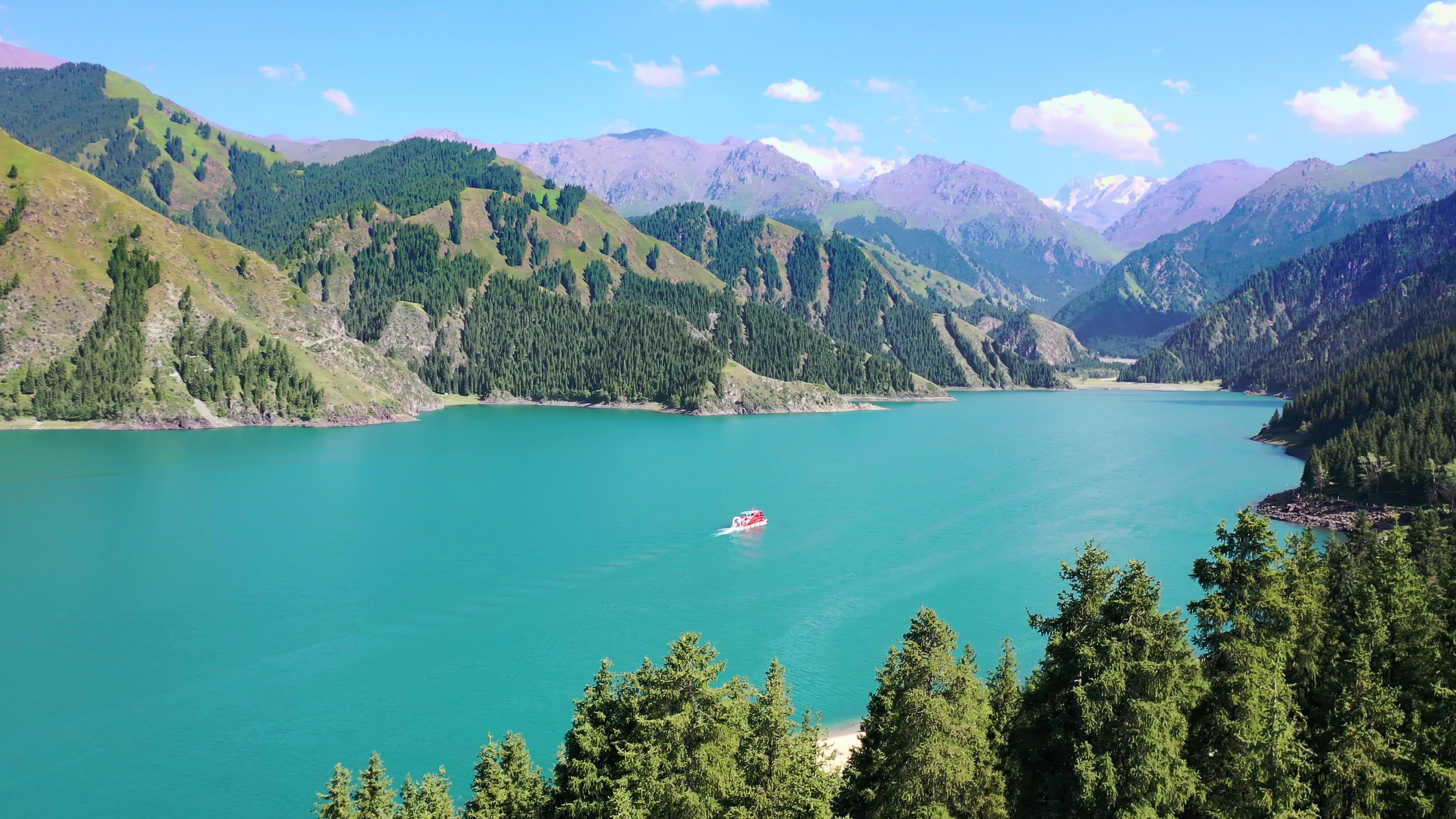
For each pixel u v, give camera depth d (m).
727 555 135.50
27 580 118.75
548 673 92.19
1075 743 49.31
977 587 120.94
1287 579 57.25
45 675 89.88
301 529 148.75
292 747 77.00
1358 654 53.78
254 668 92.25
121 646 97.44
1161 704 47.56
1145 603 51.50
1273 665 51.38
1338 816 49.66
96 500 168.50
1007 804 49.91
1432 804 48.59
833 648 98.88
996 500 179.25
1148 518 163.75
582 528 152.00
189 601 111.56
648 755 48.34
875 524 157.00
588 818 51.00
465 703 85.38
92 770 73.00
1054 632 56.09
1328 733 52.88
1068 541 145.12
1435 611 64.50
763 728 50.12
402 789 69.31
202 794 69.88
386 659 95.06
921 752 47.66
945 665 50.34
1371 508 164.38
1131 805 46.06
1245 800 48.53
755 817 47.97
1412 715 54.44
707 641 100.62
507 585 119.94
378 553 134.12
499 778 53.94
